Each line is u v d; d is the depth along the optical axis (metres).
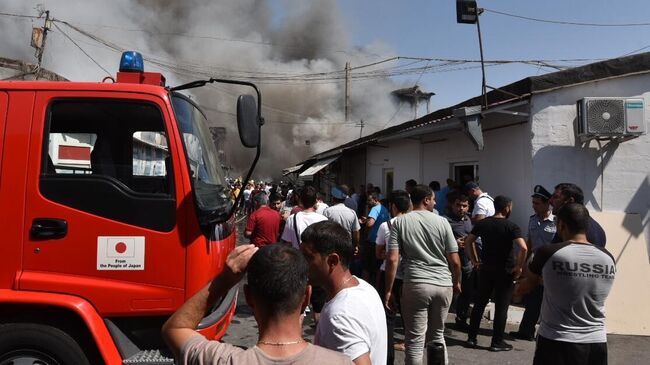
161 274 3.05
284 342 1.50
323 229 2.26
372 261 6.98
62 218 3.01
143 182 3.18
